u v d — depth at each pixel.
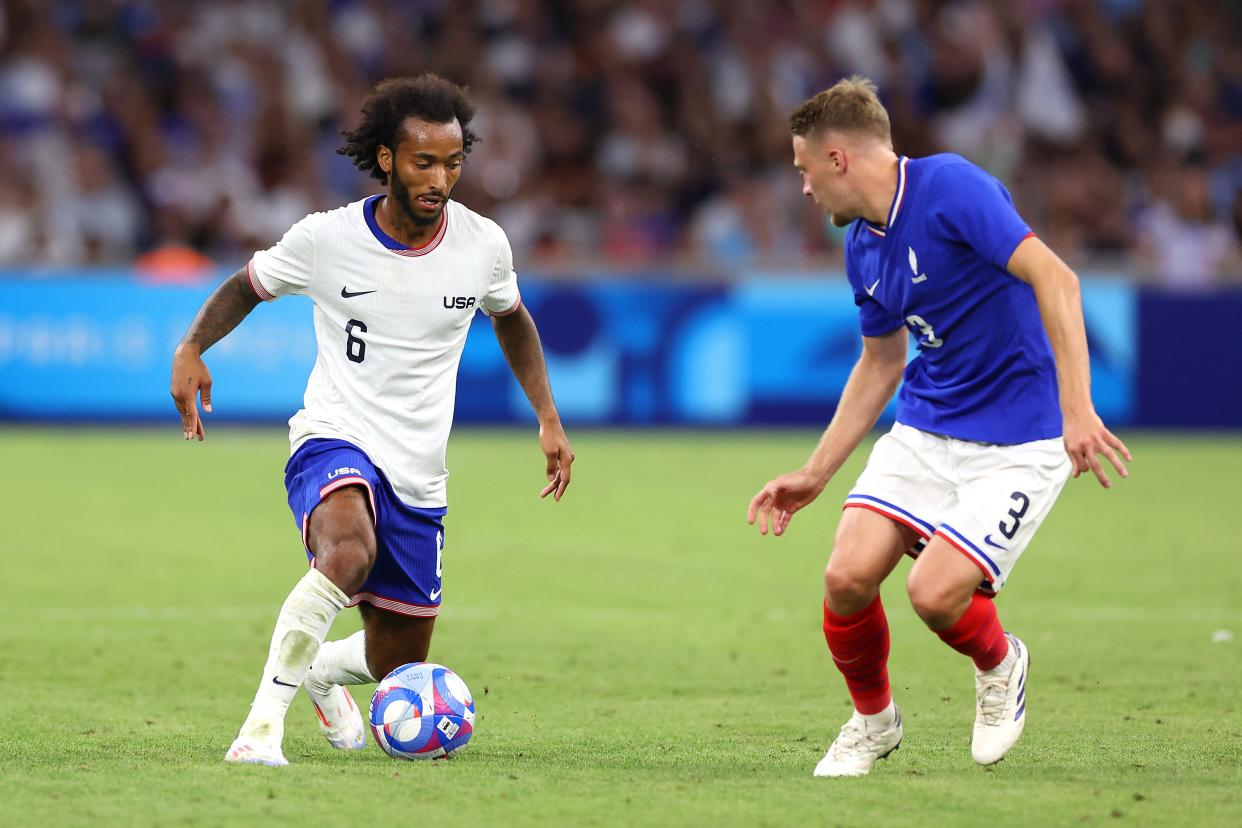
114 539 37.38
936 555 17.36
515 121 68.06
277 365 55.12
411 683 18.20
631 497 44.12
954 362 17.94
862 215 17.95
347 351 18.72
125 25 68.31
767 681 24.28
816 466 18.86
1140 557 36.41
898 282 17.89
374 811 15.14
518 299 19.91
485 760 18.16
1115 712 21.77
